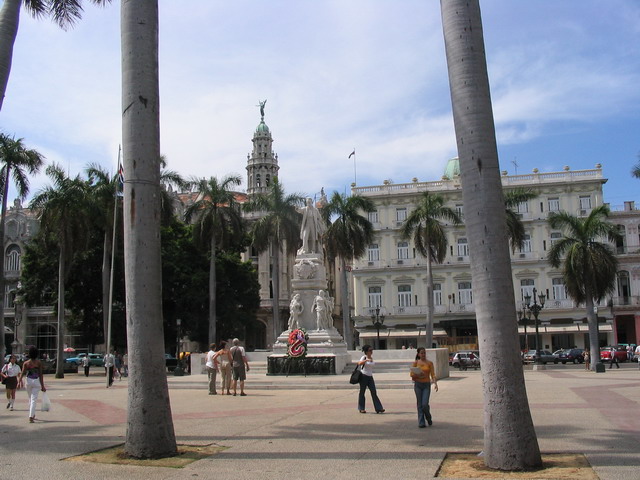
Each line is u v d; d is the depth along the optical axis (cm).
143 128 1013
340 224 4591
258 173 10519
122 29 1038
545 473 795
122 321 4738
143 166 1005
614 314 6438
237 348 2025
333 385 2208
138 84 1018
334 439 1080
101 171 4309
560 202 6775
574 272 3888
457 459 898
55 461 928
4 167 3725
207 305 5141
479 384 2384
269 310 8575
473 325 6338
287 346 2581
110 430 1258
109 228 4281
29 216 8119
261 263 8844
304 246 2788
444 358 2847
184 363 4559
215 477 812
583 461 861
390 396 1895
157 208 1017
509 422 831
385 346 6894
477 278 873
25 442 1108
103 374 4556
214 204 4841
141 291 985
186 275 5044
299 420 1342
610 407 1518
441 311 6750
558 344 6588
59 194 4047
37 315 7975
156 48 1052
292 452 970
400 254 7006
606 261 3875
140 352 973
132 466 888
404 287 6944
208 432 1187
